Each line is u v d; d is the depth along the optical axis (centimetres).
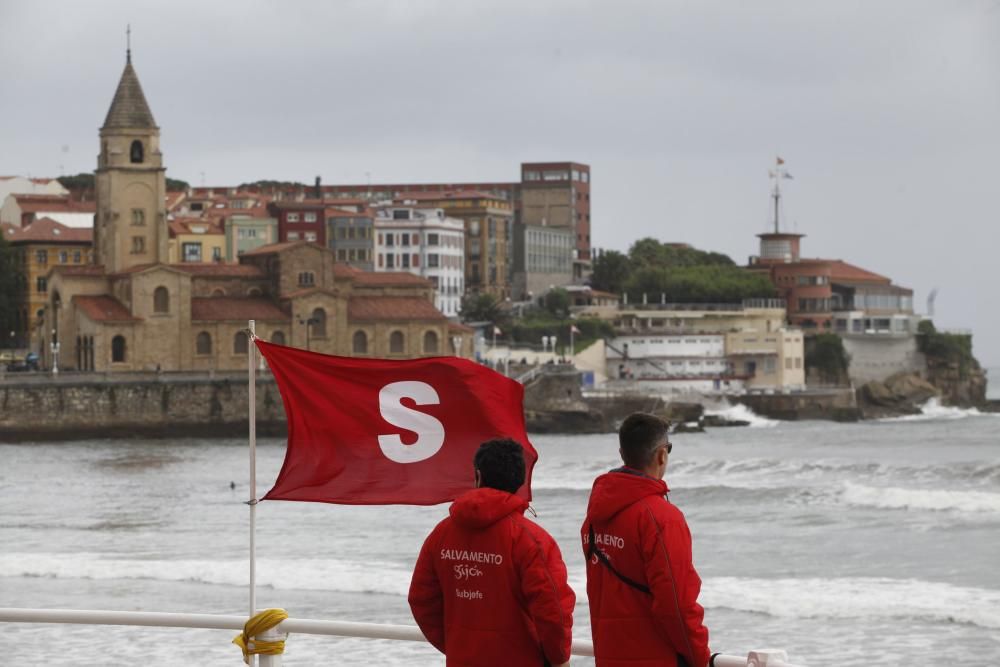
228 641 4566
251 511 2436
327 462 2427
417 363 2409
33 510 10319
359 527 8706
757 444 19762
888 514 9262
